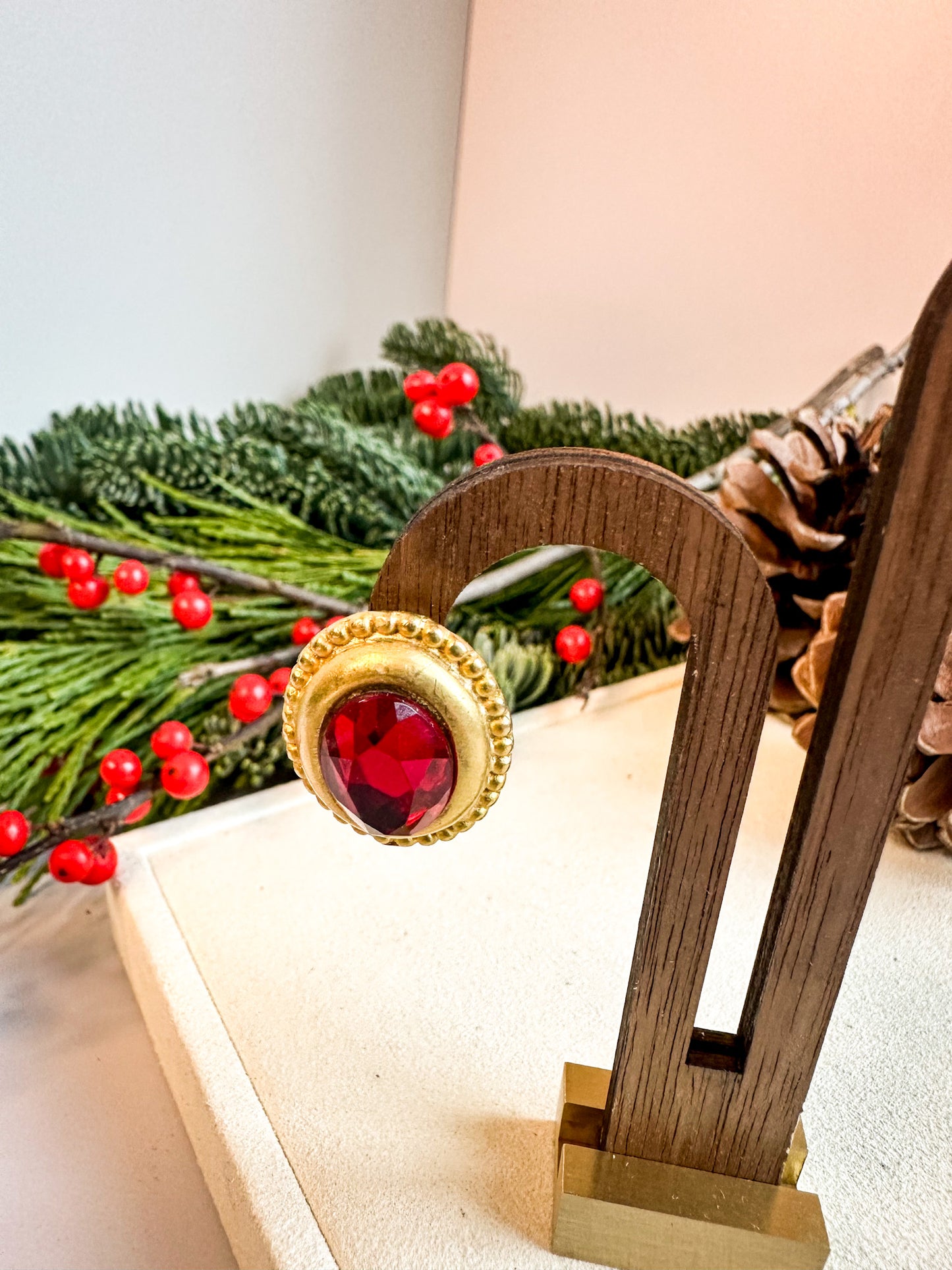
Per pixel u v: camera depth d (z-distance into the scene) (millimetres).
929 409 190
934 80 513
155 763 543
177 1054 374
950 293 182
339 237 706
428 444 668
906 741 225
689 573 220
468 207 754
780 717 588
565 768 538
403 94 684
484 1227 307
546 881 453
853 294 587
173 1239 354
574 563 630
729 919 431
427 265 779
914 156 534
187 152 600
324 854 469
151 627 552
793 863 249
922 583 207
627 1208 283
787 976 260
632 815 501
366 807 238
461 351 656
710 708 232
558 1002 388
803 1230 282
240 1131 331
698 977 265
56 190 557
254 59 601
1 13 494
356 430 606
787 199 591
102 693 521
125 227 596
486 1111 344
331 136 664
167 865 457
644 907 261
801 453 505
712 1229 282
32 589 554
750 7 556
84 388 625
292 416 614
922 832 470
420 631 227
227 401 704
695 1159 300
